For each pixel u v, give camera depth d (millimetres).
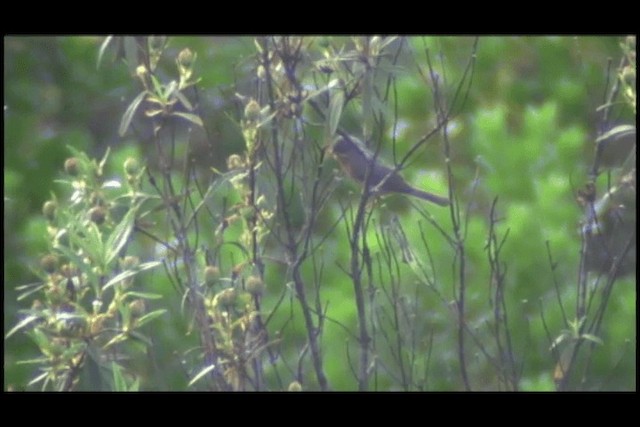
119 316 8578
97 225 8211
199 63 15406
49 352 7641
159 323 10656
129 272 7625
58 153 16781
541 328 10914
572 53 15344
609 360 11062
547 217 11758
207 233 10789
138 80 9438
